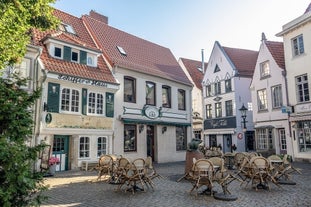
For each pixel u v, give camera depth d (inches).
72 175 542.3
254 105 999.0
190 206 296.8
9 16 268.5
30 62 590.2
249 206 294.8
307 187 394.3
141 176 381.1
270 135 931.3
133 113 784.3
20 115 184.9
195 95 1419.8
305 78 802.2
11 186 165.6
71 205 301.9
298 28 820.6
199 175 347.6
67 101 634.8
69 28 778.8
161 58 1021.2
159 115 865.5
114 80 737.0
